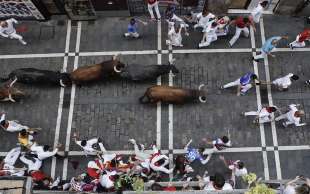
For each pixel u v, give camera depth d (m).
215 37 18.27
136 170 15.21
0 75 18.80
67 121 17.81
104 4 18.67
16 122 17.45
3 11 19.09
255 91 17.94
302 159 16.83
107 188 14.34
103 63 17.33
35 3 18.19
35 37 19.53
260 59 18.55
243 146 17.08
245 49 18.84
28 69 17.62
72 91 18.30
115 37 19.34
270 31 19.19
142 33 19.33
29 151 16.77
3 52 19.27
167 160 15.77
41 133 17.59
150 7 18.44
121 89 18.23
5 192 9.37
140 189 12.30
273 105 17.66
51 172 16.89
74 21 19.81
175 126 17.50
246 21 17.81
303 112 16.62
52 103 18.14
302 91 17.95
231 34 19.14
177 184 14.93
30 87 18.45
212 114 17.64
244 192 11.88
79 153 17.19
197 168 16.77
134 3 18.84
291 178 16.53
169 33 17.89
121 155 17.08
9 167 15.87
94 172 15.02
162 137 17.33
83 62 18.94
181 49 18.95
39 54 19.19
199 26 18.78
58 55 19.12
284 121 17.31
